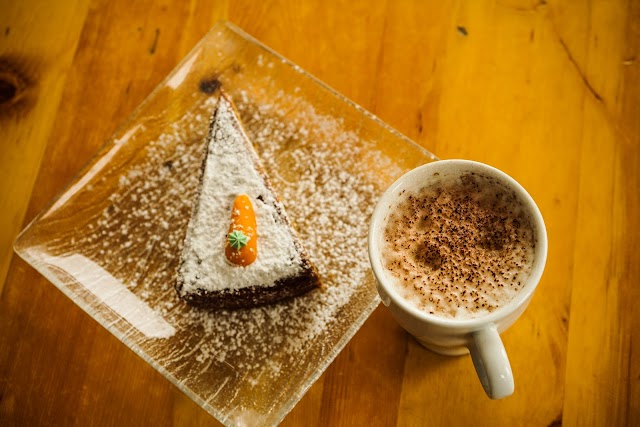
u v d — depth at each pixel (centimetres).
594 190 50
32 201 53
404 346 48
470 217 43
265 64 52
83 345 49
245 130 52
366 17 55
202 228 50
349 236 49
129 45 55
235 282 48
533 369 47
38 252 50
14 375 49
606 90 52
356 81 54
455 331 39
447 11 55
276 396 46
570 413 46
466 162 42
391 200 43
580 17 54
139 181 51
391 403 47
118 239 50
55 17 56
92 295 49
